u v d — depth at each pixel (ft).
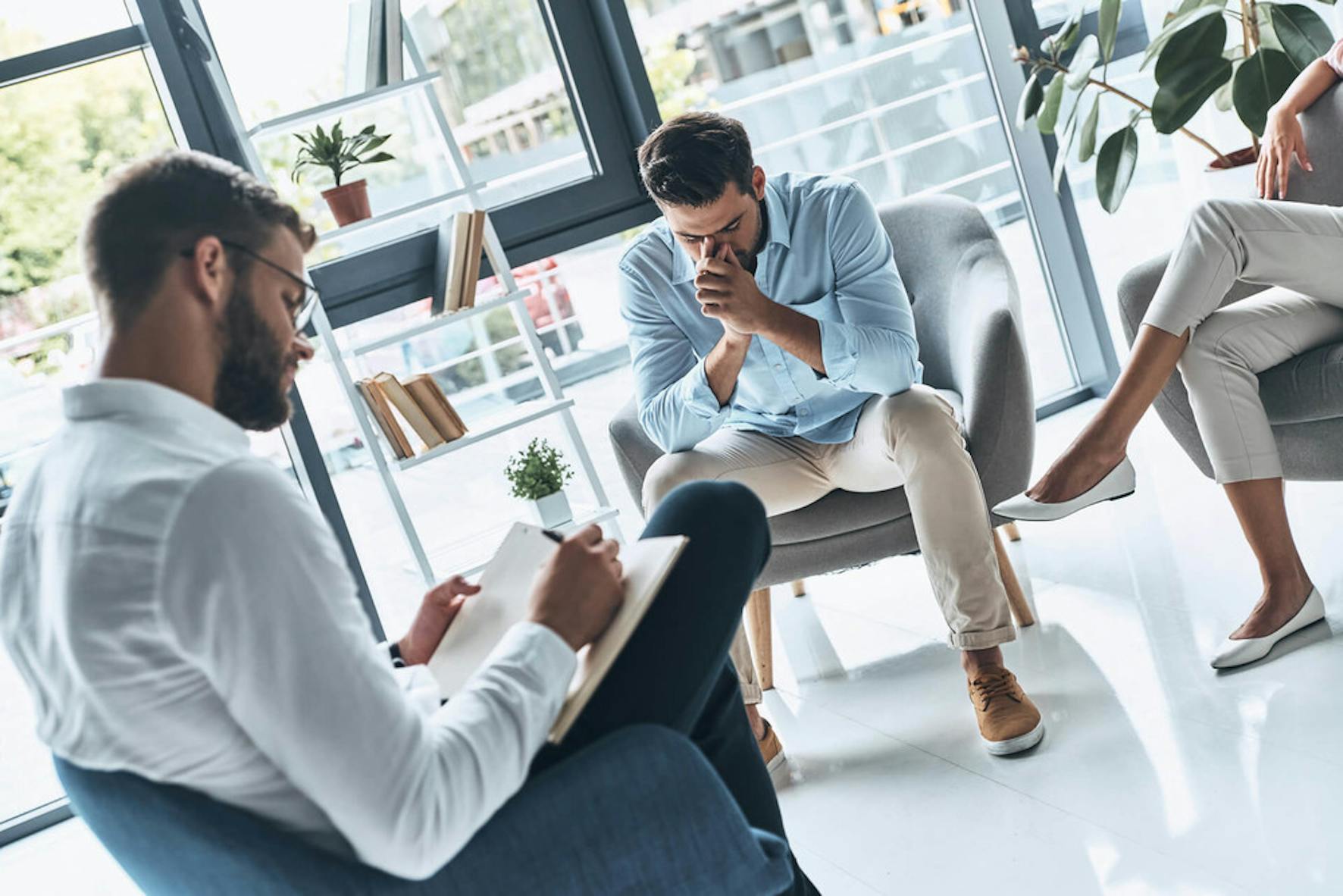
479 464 10.50
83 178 9.40
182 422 3.29
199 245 3.35
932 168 11.67
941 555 6.70
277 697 3.05
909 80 11.50
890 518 7.37
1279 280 6.81
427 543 10.30
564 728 3.54
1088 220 12.10
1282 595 6.75
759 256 7.37
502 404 10.50
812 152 11.25
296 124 8.70
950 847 5.93
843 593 9.71
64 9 9.16
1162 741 6.23
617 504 11.07
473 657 4.12
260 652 3.04
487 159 10.19
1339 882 4.87
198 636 3.03
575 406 10.78
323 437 9.86
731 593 4.08
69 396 3.31
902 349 7.01
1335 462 6.81
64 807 9.60
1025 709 6.59
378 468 8.77
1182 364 6.86
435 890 3.34
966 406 7.23
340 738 3.06
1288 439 7.00
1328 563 7.51
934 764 6.72
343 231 8.71
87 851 8.86
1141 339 6.81
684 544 3.93
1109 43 9.95
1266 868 5.09
